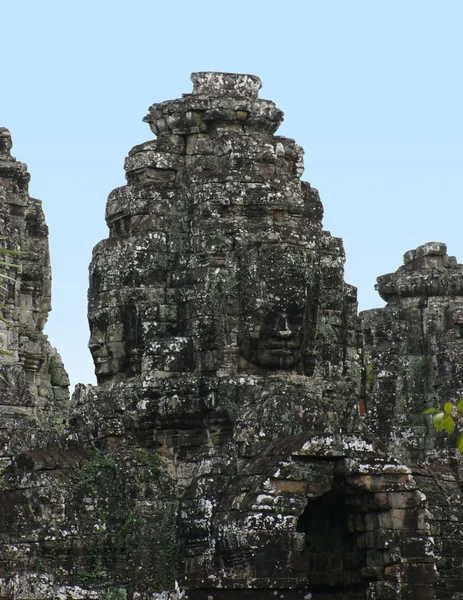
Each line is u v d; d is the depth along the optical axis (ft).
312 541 254.27
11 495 245.65
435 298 338.34
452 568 269.85
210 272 263.70
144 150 273.13
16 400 280.51
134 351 265.34
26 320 298.97
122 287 267.80
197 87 276.00
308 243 266.98
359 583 250.98
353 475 244.83
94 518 245.24
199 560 244.63
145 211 270.05
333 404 264.11
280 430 251.60
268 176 269.85
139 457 252.62
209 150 273.54
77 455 249.96
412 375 333.83
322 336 273.33
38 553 240.94
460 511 273.75
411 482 246.88
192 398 258.98
